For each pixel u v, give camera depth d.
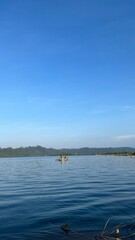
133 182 28.81
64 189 24.27
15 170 52.41
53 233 11.88
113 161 84.19
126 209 15.86
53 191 23.25
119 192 21.97
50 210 15.93
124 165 61.41
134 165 61.12
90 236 11.37
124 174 38.62
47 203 17.97
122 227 12.53
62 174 40.50
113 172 42.25
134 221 13.47
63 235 11.59
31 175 40.25
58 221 13.66
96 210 15.71
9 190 24.66
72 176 36.88
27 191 23.73
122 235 11.47
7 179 34.88
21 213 15.37
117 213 15.01
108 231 12.02
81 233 11.78
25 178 35.81
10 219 14.16
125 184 27.16
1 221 13.83
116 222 13.34
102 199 18.91
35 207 16.83
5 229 12.57
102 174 38.94
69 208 16.33
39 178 35.31
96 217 14.27
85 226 12.80
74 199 19.11
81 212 15.30
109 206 16.62
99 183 28.19
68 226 12.83
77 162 81.69
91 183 28.31
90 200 18.61
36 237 11.44
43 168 56.88
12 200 19.44
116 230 11.62
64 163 78.88
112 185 26.47
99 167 55.22
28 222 13.57
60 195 21.00
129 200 18.41
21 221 13.77
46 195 21.22
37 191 23.55
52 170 50.03
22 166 67.06
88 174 39.31
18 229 12.54
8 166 67.75
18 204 17.88
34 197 20.48
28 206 17.16
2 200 19.48
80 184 27.67
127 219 13.84
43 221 13.70
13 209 16.39
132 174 38.56
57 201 18.56
